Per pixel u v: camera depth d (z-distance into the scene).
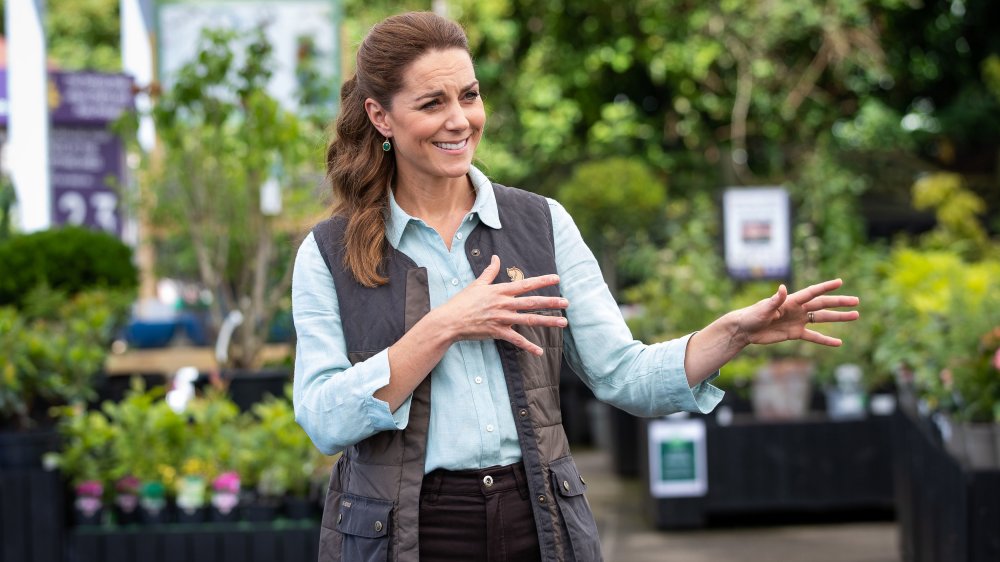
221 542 4.82
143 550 4.86
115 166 9.51
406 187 2.39
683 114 16.72
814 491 7.04
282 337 8.95
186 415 5.35
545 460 2.25
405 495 2.22
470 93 2.29
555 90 16.02
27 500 4.91
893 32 17.06
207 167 7.38
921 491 5.27
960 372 4.85
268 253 7.29
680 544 6.84
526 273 2.33
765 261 8.25
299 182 7.39
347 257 2.32
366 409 2.16
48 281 7.69
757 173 17.08
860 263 8.95
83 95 9.27
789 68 16.55
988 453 4.64
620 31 16.30
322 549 2.34
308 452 4.97
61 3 19.45
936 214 14.36
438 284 2.33
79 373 5.83
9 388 5.24
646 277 11.64
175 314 10.84
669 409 2.32
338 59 10.04
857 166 16.47
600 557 2.30
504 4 15.82
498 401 2.27
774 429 7.05
